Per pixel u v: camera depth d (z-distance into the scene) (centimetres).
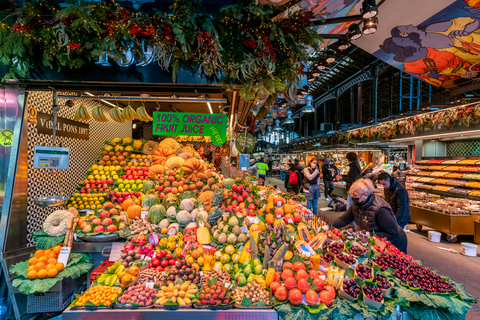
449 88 677
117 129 639
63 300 280
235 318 203
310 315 192
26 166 331
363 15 338
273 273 224
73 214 345
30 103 343
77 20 250
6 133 317
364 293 201
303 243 261
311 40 284
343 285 208
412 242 614
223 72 293
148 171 449
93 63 298
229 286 223
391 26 439
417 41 474
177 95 370
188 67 304
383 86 1806
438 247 575
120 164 472
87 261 306
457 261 490
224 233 295
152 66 303
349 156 770
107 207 370
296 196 586
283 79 299
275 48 284
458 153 891
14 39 264
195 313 204
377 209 314
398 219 430
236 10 261
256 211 353
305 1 337
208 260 252
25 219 330
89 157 505
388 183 446
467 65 533
